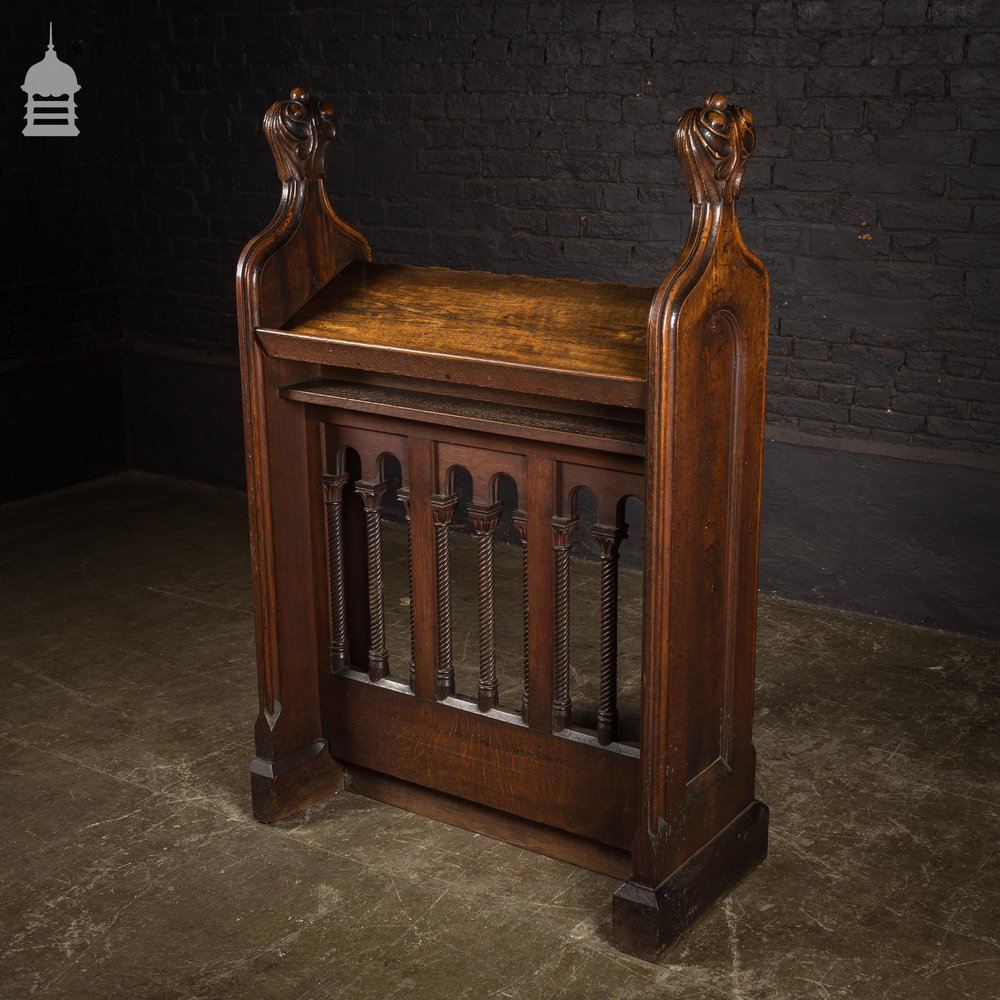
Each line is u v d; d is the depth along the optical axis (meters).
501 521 5.07
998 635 4.14
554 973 2.58
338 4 5.00
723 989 2.53
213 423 5.77
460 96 4.83
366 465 2.99
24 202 5.49
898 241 4.11
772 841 3.05
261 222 5.41
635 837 2.61
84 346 5.84
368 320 2.83
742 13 4.21
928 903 2.80
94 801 3.23
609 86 4.52
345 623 3.21
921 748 3.47
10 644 4.15
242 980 2.57
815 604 4.46
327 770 3.24
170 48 5.46
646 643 2.49
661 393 2.34
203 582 4.68
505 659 4.03
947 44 3.90
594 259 4.71
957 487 4.12
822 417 4.37
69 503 5.62
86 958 2.64
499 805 2.99
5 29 5.29
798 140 4.21
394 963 2.62
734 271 2.44
